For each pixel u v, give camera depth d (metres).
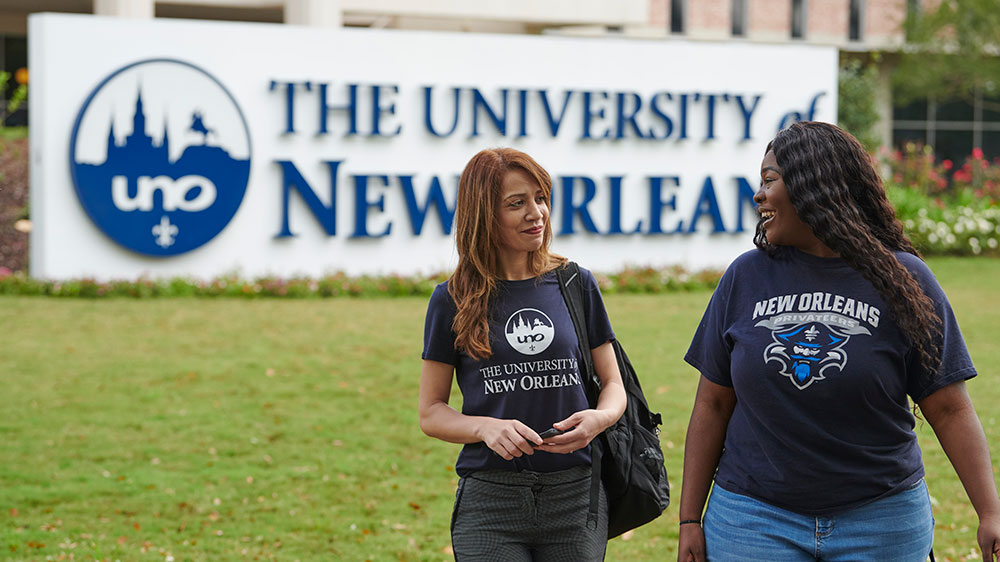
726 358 2.91
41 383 8.64
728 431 2.91
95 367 9.20
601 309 3.25
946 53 25.23
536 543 3.13
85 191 12.67
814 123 2.85
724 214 15.45
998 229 18.58
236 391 8.55
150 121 12.91
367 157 13.79
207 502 6.09
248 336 10.59
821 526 2.71
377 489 6.35
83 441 7.20
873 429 2.70
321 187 13.64
